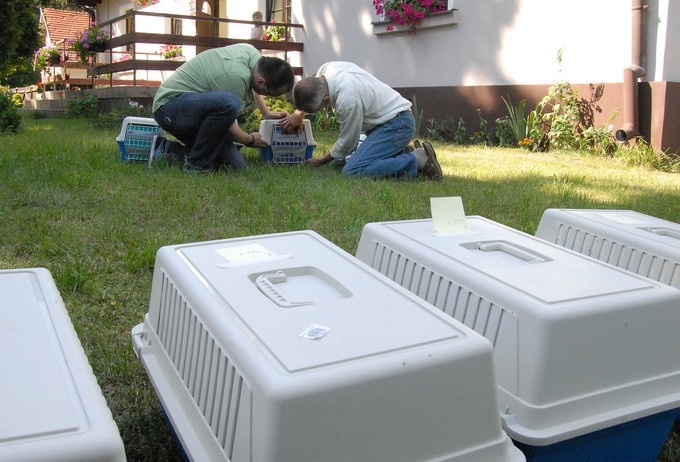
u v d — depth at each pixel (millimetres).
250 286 1295
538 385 1278
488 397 1124
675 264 1787
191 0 13039
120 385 1668
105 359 1763
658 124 6238
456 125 8234
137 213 3217
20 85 23938
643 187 4766
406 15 8453
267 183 3959
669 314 1412
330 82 4656
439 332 1132
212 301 1221
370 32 9297
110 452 796
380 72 9281
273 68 4547
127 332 1961
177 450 1431
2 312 1096
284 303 1216
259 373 987
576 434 1291
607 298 1362
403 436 1044
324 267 1417
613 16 6496
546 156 6617
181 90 4473
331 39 10070
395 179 4551
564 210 2232
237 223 3107
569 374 1303
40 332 1036
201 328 1211
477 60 7910
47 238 2680
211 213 3273
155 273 1533
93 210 3232
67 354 975
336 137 7754
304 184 4043
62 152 5172
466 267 1511
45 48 17375
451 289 1502
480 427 1122
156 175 4148
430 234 1772
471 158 6211
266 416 953
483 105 7906
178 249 1520
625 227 2033
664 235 2021
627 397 1370
